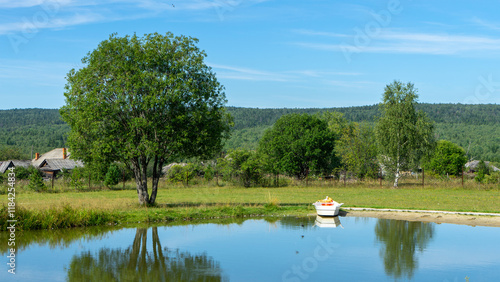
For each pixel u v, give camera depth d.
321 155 66.62
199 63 27.64
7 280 14.63
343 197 38.09
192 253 18.33
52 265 16.45
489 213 27.28
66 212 23.59
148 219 25.38
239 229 23.44
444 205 31.48
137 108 26.23
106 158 26.94
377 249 18.94
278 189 47.53
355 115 191.25
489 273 15.29
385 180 57.53
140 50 26.67
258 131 162.38
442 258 17.39
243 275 15.18
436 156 77.00
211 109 28.03
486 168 74.94
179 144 26.08
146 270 15.88
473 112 164.00
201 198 36.62
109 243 20.09
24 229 22.30
